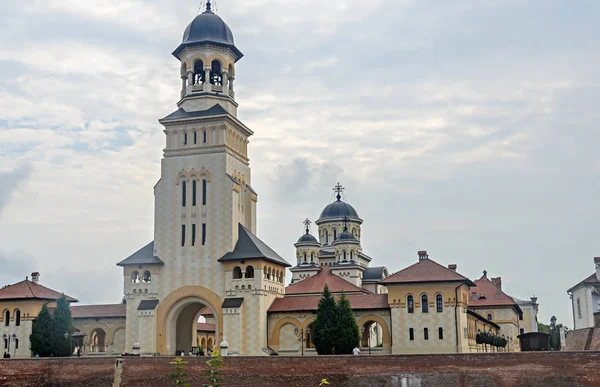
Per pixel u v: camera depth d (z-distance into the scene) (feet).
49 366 250.57
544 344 278.67
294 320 323.57
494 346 404.57
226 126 338.75
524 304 606.14
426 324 310.45
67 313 308.60
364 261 552.82
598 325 289.53
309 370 238.48
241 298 319.47
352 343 292.40
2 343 335.67
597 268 349.20
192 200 335.67
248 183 360.48
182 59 354.74
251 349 314.35
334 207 568.00
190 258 329.93
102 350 360.48
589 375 215.92
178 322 347.56
